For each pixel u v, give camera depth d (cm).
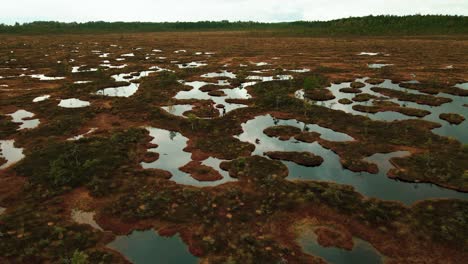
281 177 3362
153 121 4997
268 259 2252
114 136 4231
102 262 2230
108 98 6206
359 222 2638
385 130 4469
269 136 4506
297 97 6181
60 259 2222
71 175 3294
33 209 2802
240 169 3519
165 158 3869
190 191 3059
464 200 2878
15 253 2288
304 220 2683
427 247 2344
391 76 7669
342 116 5059
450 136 4297
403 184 3259
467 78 7206
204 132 4597
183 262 2284
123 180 3288
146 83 7350
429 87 6612
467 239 2367
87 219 2722
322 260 2262
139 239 2508
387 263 2239
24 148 4072
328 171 3553
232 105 5888
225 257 2286
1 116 5162
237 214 2750
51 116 5175
